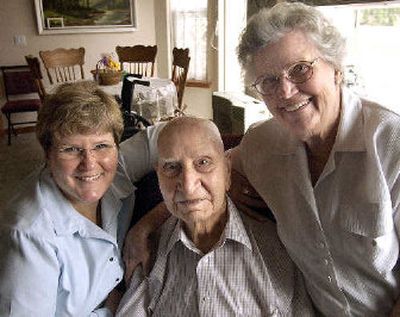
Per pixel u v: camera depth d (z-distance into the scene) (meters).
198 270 1.06
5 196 3.44
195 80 5.62
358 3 2.31
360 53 2.58
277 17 0.87
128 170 1.26
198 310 1.06
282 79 0.88
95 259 1.05
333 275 0.98
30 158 4.34
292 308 1.10
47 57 4.79
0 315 0.90
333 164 0.92
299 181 0.99
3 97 5.23
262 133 1.15
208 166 1.01
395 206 0.86
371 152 0.86
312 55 0.86
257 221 1.18
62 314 1.02
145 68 5.64
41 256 0.92
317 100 0.89
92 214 1.12
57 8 5.30
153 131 1.32
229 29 4.50
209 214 1.04
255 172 1.15
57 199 1.00
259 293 1.07
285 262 1.12
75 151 0.95
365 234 0.88
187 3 5.40
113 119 0.98
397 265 0.96
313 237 0.99
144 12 5.79
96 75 4.08
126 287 1.17
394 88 2.42
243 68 0.97
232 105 3.04
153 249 1.18
